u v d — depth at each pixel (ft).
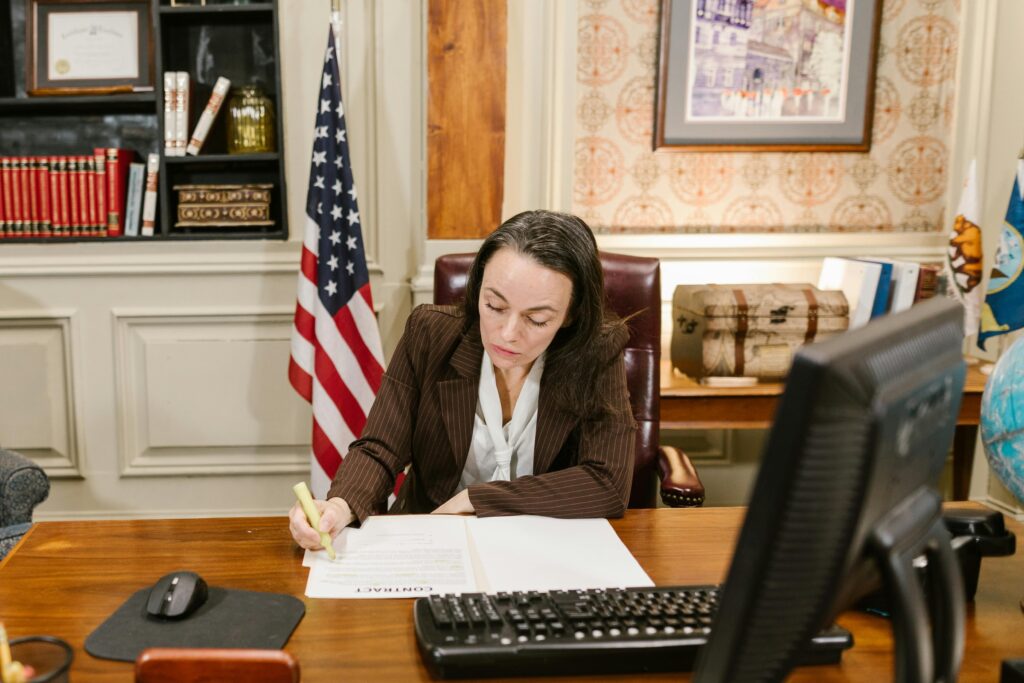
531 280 4.07
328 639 3.06
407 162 8.76
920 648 2.04
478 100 8.32
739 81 8.81
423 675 2.84
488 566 3.66
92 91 8.46
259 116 8.58
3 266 8.54
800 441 1.76
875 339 1.94
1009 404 3.41
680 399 7.54
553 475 4.40
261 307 8.86
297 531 3.78
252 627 3.10
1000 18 8.84
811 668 2.91
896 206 9.29
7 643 2.48
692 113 8.83
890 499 2.03
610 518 4.34
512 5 8.48
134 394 8.95
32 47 8.71
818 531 1.83
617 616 2.94
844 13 8.77
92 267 8.59
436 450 4.96
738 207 9.13
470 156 8.41
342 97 8.57
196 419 9.02
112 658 2.87
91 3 8.75
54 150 9.05
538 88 8.68
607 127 8.84
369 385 8.12
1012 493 3.55
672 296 9.03
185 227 8.77
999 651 3.06
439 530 4.03
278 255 8.77
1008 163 8.80
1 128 8.98
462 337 4.91
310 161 8.70
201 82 8.91
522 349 4.23
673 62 8.70
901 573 2.01
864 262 8.10
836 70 8.89
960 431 8.18
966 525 3.44
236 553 3.80
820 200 9.20
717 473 9.61
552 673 2.82
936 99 9.12
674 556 3.84
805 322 7.79
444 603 3.03
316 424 7.96
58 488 9.02
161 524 4.15
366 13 8.46
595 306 4.52
